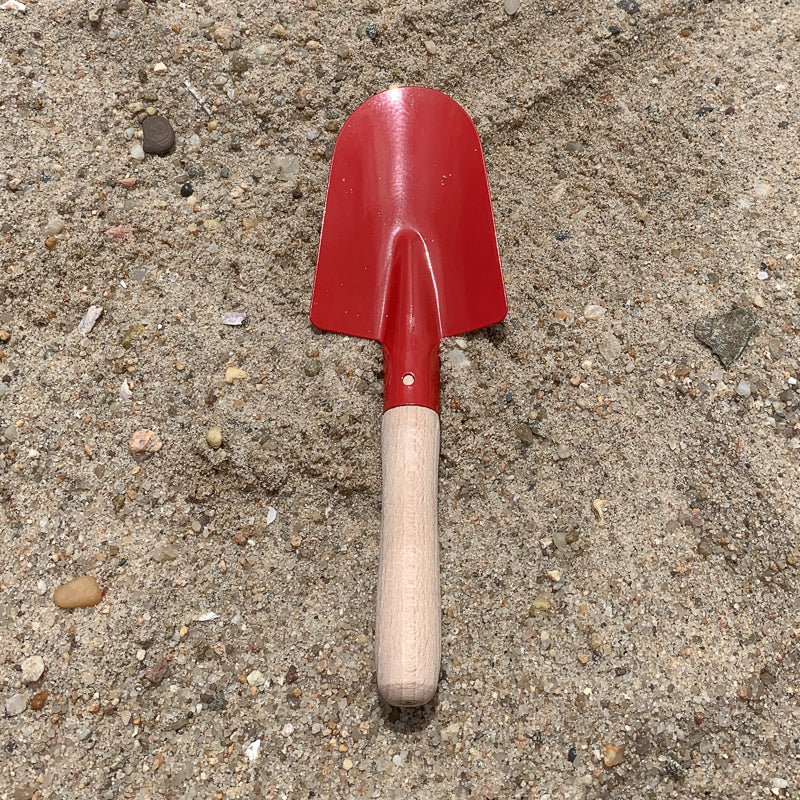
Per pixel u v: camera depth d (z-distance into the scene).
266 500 0.26
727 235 0.28
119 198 0.28
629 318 0.27
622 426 0.26
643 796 0.23
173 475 0.26
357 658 0.25
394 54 0.30
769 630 0.24
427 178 0.28
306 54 0.29
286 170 0.29
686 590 0.25
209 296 0.27
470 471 0.26
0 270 0.26
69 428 0.26
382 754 0.24
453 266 0.28
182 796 0.23
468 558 0.26
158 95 0.29
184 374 0.26
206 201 0.28
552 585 0.25
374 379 0.27
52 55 0.28
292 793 0.23
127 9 0.29
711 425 0.26
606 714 0.24
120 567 0.25
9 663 0.24
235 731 0.24
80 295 0.27
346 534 0.26
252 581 0.25
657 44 0.30
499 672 0.24
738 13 0.30
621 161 0.29
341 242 0.28
